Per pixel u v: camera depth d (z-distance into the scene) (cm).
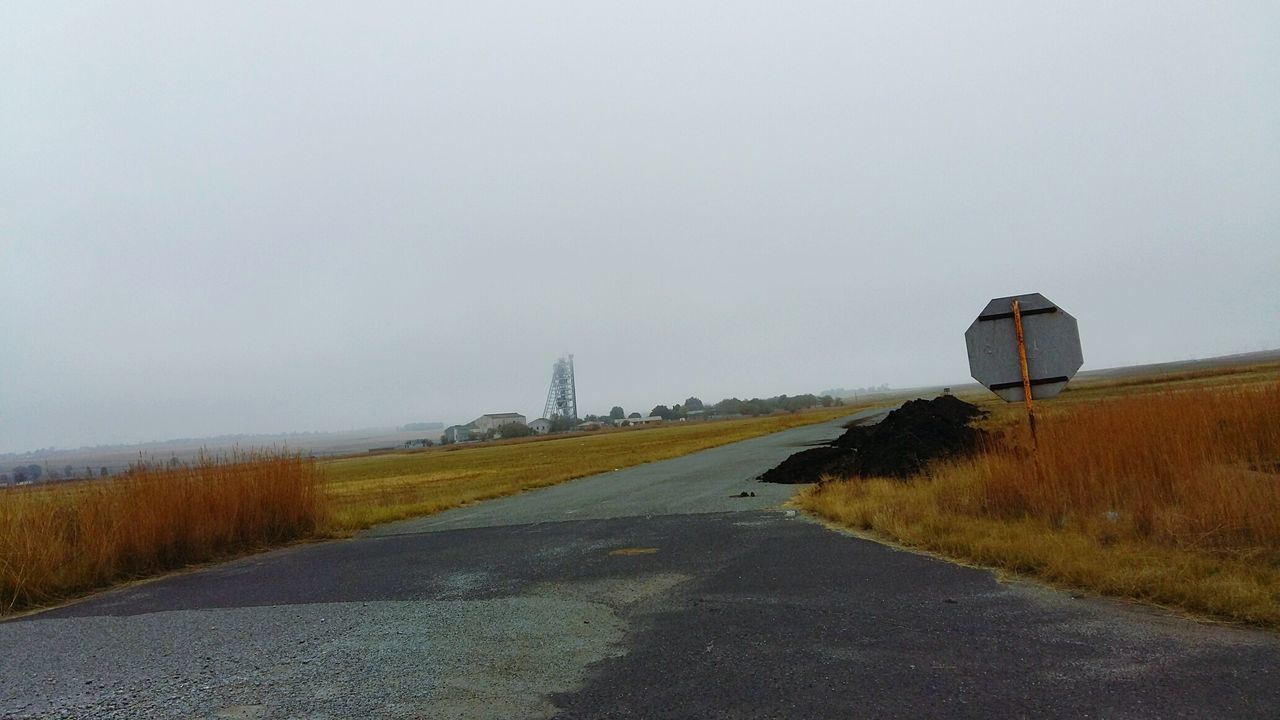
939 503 987
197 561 1146
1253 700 367
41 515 1011
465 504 1988
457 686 453
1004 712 367
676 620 580
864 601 598
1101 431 915
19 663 561
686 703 405
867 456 1655
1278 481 702
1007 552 694
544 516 1458
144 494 1138
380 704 428
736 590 668
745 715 384
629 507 1493
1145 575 571
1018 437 1076
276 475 1371
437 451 12494
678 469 2697
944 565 716
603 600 664
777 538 950
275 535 1329
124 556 1046
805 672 442
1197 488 733
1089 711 363
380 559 1033
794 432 5625
